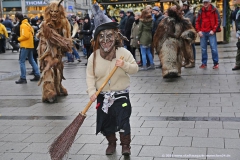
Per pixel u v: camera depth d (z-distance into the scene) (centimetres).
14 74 1118
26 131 529
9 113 638
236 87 737
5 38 1845
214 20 947
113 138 427
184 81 833
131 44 1113
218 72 916
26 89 862
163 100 668
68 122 567
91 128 525
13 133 521
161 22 869
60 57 730
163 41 861
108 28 394
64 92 761
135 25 1090
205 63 994
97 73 403
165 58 852
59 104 690
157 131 493
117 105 404
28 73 1124
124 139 408
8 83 957
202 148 425
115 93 404
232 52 1316
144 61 1038
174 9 855
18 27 1036
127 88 412
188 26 859
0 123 575
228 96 667
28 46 932
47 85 705
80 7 4216
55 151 383
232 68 951
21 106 688
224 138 452
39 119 591
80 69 1146
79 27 1556
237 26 914
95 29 398
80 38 1536
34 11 4000
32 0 4062
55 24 696
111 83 403
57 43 695
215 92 704
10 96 788
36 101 727
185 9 1076
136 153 422
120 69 400
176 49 859
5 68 1266
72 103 693
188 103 634
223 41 1633
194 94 699
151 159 403
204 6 948
